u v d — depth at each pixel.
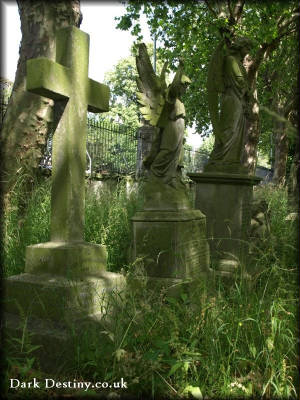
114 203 6.52
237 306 3.21
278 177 18.97
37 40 6.73
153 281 4.62
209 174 6.26
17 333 3.26
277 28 10.91
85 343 3.05
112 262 5.30
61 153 3.95
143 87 5.23
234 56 6.84
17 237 5.05
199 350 2.89
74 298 3.45
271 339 2.71
